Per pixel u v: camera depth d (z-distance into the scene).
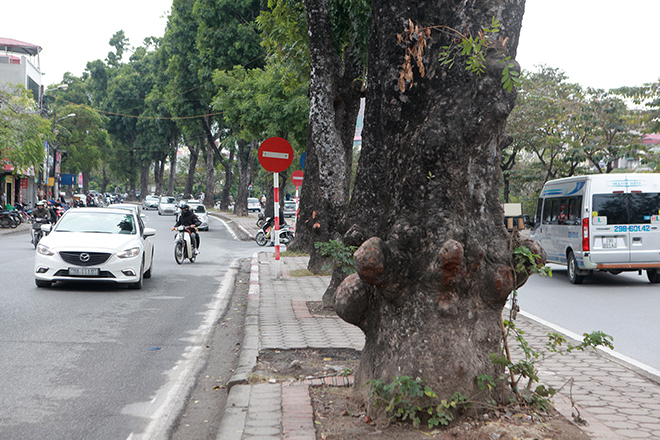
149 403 5.32
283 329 8.10
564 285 14.41
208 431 4.70
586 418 4.48
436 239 4.16
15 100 33.19
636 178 14.27
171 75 50.03
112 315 9.34
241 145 49.09
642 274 16.88
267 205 35.12
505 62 4.20
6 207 34.31
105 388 5.70
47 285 12.02
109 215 13.31
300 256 19.58
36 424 4.70
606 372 6.07
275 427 4.27
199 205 36.72
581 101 32.91
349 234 5.67
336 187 10.57
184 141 72.88
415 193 4.28
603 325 9.23
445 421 3.97
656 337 8.34
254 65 41.88
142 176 90.31
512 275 4.21
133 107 75.75
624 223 14.14
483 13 4.32
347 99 12.41
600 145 31.88
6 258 17.58
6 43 60.09
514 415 4.18
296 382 5.48
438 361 4.12
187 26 46.75
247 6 41.25
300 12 13.48
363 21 11.67
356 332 7.93
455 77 4.32
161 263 17.75
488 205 4.43
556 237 15.69
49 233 12.70
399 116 4.46
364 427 4.15
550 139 33.31
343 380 5.43
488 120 4.25
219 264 17.92
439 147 4.20
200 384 5.97
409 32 4.40
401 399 4.11
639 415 4.61
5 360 6.53
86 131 74.44
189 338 7.98
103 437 4.48
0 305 9.81
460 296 4.19
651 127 27.48
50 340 7.53
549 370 6.14
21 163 33.03
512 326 4.54
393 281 4.16
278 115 28.80
